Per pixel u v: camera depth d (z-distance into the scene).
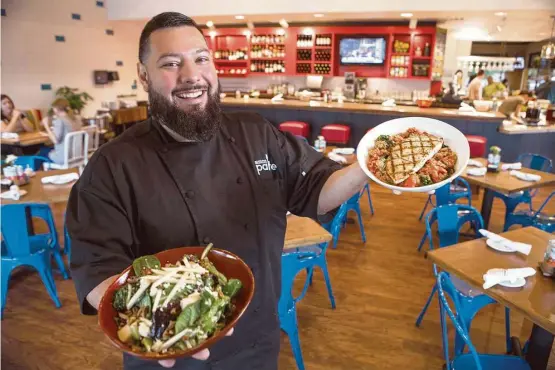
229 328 0.73
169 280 0.79
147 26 1.01
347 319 2.72
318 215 1.18
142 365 1.15
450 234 2.76
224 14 7.56
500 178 3.41
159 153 1.07
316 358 2.36
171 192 1.07
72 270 0.97
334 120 6.53
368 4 6.78
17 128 5.55
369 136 1.04
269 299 1.22
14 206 2.67
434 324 2.65
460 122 5.66
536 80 12.61
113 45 8.98
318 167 1.21
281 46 9.32
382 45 8.62
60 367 2.29
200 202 1.09
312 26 8.85
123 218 1.03
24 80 7.17
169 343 0.69
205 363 1.16
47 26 7.45
